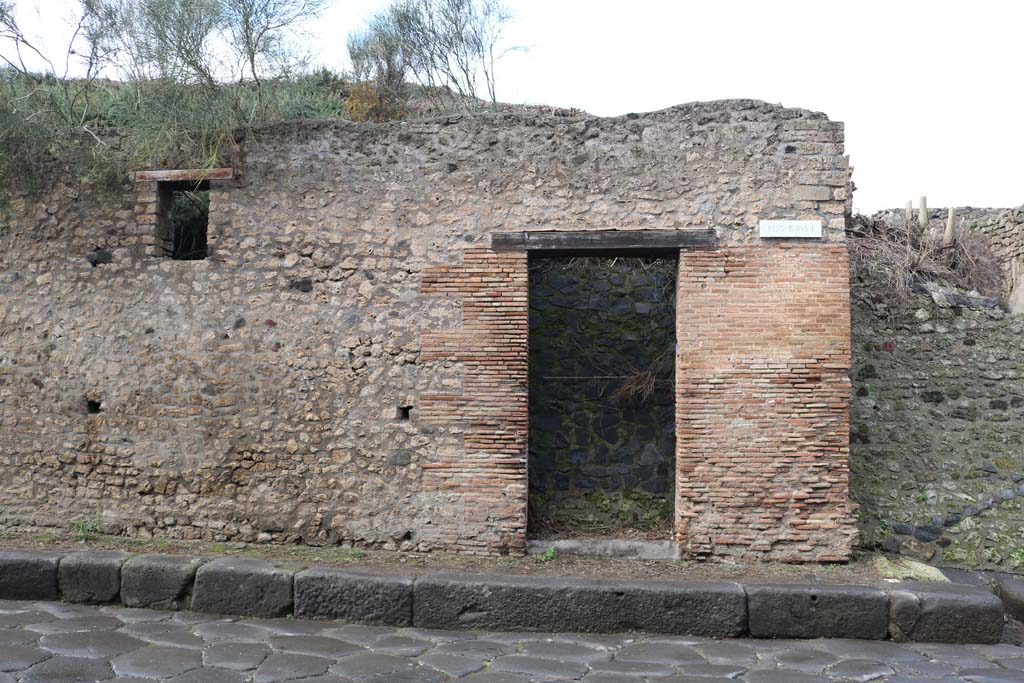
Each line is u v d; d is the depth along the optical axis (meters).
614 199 7.58
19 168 8.09
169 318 7.91
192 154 8.00
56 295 8.08
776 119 7.53
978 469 8.39
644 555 7.48
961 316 8.65
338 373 7.73
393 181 7.79
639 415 9.16
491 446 7.53
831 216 7.45
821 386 7.33
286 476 7.73
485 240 7.65
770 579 6.77
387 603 6.43
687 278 7.44
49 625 6.04
